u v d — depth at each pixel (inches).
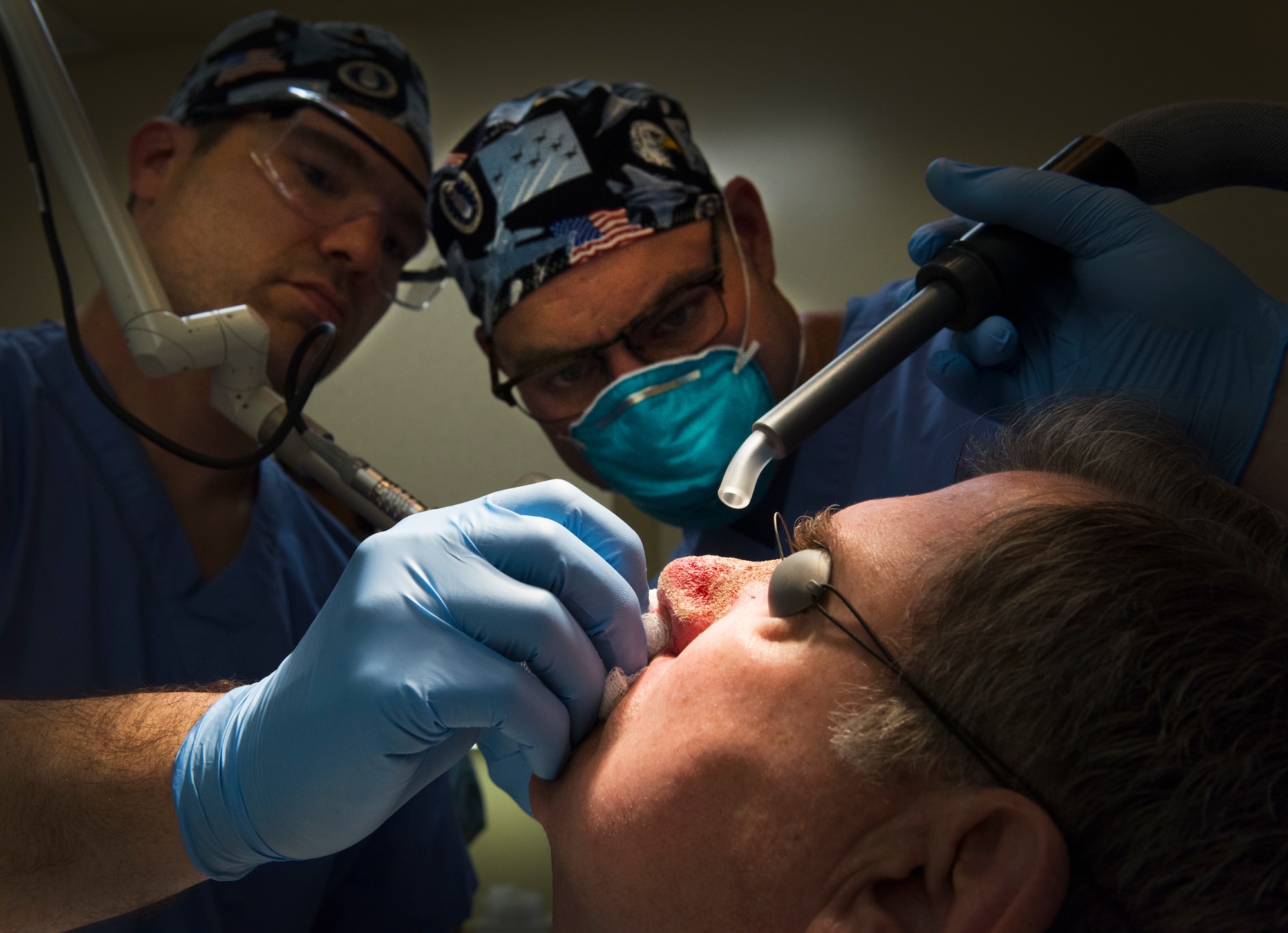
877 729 20.2
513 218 44.7
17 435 46.6
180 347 39.8
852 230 73.4
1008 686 19.8
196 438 50.3
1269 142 33.6
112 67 86.7
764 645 22.2
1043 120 71.2
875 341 27.9
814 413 26.1
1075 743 19.3
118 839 27.3
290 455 40.5
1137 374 31.7
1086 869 19.1
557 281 44.2
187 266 49.5
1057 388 33.8
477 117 80.8
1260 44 68.1
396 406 80.3
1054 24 71.5
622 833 21.3
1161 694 19.4
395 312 81.0
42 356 49.6
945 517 22.9
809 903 19.8
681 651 25.9
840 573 22.5
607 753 23.0
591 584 26.5
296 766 24.5
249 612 48.6
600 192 44.3
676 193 44.7
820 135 74.5
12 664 42.6
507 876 76.7
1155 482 25.7
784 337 48.0
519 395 49.7
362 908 48.4
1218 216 70.3
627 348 44.4
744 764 20.6
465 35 81.5
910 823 19.4
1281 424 30.3
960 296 30.4
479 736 28.7
